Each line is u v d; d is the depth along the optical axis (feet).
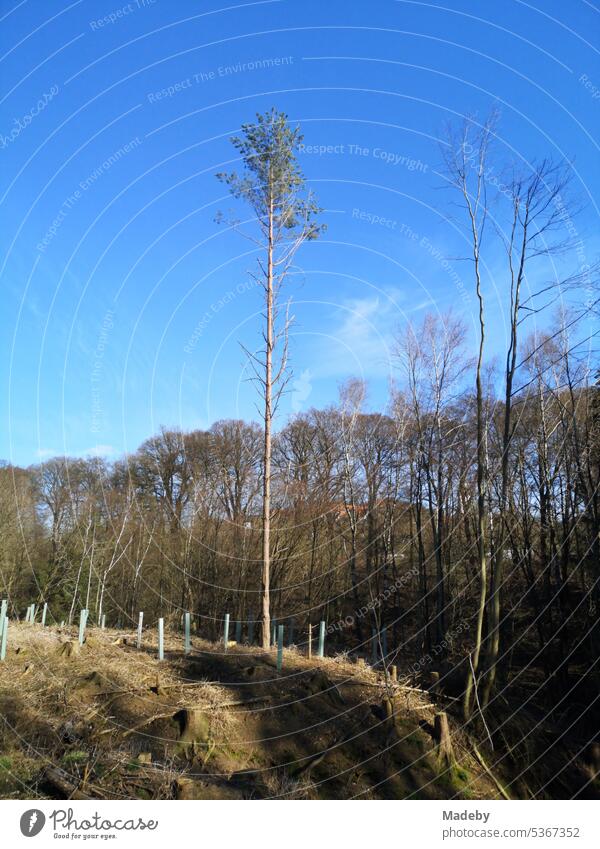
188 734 36.58
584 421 76.79
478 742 43.96
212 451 107.24
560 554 76.59
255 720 39.96
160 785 32.30
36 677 39.60
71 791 30.40
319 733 39.96
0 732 33.32
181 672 45.11
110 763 33.04
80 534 96.78
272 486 103.19
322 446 106.42
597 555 66.90
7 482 96.89
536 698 63.67
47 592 91.81
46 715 35.94
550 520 76.38
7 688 37.45
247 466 105.60
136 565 102.83
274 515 100.27
